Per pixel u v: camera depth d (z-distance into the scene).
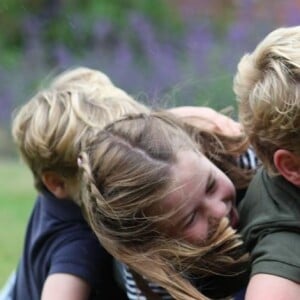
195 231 4.93
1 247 11.76
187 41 21.33
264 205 4.95
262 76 4.96
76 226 5.83
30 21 23.88
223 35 21.52
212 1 23.08
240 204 5.27
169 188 4.85
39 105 6.07
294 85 4.74
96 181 5.00
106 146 5.04
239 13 21.12
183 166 4.90
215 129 5.59
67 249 5.72
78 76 6.49
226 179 5.07
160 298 5.31
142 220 4.91
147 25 22.83
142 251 4.96
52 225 5.89
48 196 6.02
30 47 22.89
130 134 5.06
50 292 5.56
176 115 5.59
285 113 4.73
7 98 21.12
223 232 4.93
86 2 24.59
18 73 21.56
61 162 5.80
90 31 23.09
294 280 4.55
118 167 4.94
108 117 5.81
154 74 19.91
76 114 5.82
